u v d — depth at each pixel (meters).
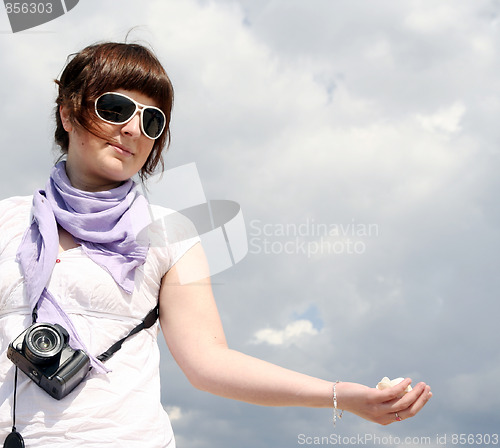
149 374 3.26
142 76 3.44
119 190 3.50
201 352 3.28
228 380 3.14
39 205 3.41
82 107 3.38
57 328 3.06
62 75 3.55
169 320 3.43
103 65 3.41
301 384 2.97
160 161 3.83
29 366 3.03
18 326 3.18
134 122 3.40
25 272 3.24
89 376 3.11
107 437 3.01
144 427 3.11
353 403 2.84
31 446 2.98
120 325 3.25
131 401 3.13
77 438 2.98
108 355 3.16
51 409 3.02
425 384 2.77
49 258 3.23
